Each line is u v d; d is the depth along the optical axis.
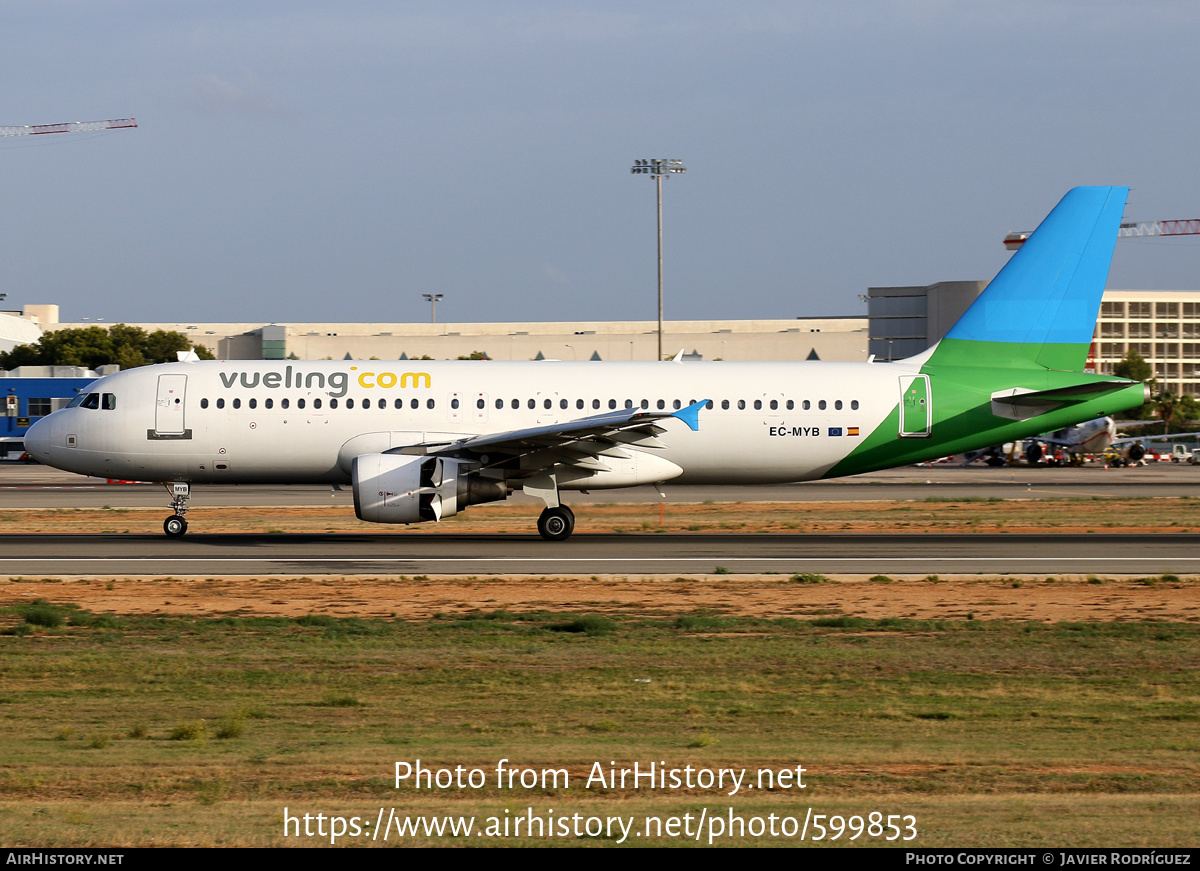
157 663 58.44
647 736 44.25
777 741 43.41
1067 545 112.19
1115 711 49.53
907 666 59.19
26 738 43.47
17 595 78.88
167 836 30.66
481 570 92.38
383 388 115.12
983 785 36.78
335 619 70.50
